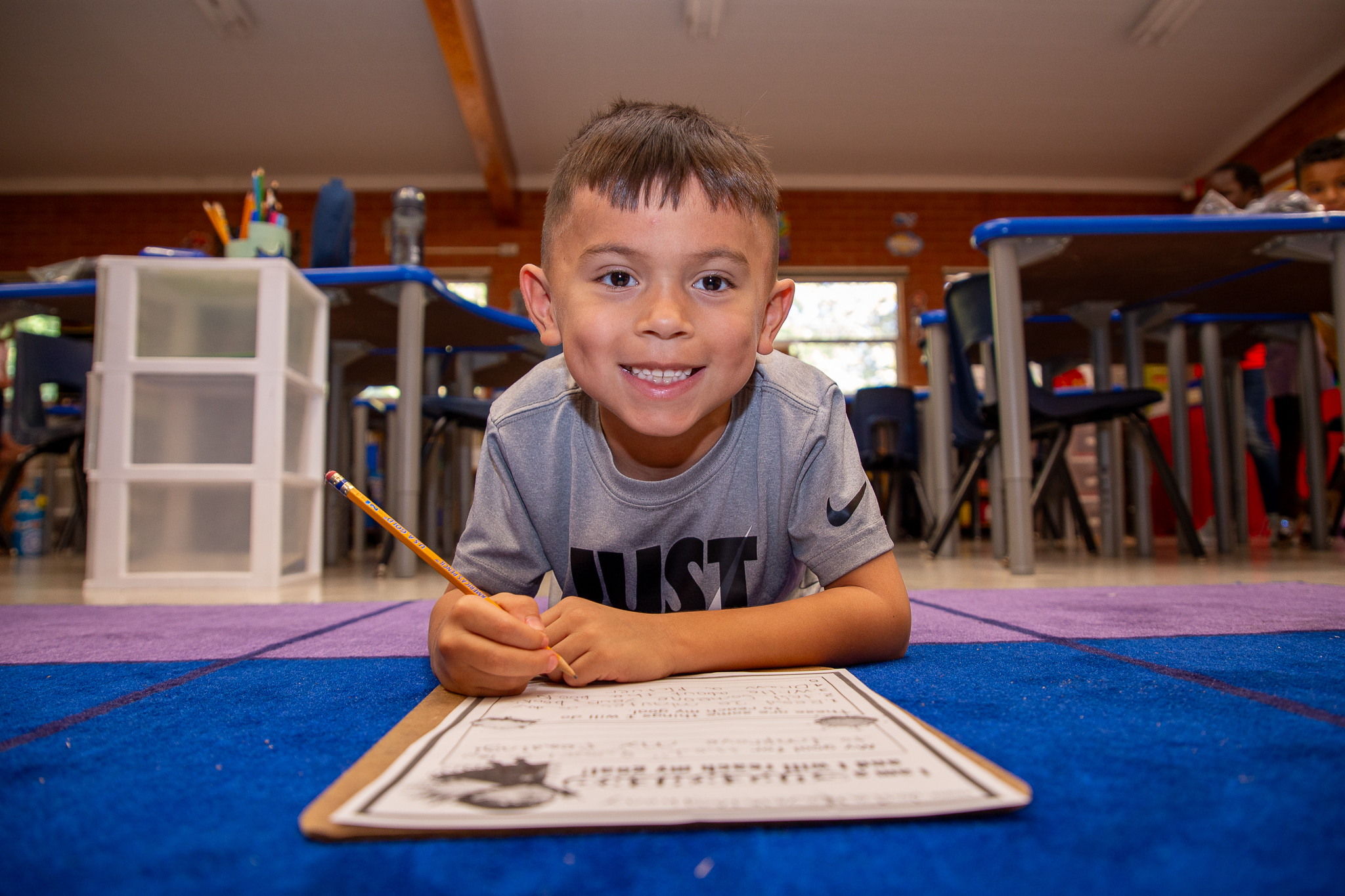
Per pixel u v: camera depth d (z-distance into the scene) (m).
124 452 1.85
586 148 0.68
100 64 5.27
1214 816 0.35
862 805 0.33
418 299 2.15
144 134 6.01
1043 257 1.89
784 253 6.61
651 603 0.83
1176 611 1.11
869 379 6.55
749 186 0.67
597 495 0.77
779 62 5.32
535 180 6.61
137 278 1.87
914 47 5.19
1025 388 1.89
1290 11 4.89
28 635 1.04
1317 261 1.93
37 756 0.47
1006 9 4.86
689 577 0.81
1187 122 6.01
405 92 5.57
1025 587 1.57
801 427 0.77
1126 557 2.62
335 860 0.32
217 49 5.15
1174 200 6.79
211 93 5.57
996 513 2.88
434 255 6.57
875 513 0.78
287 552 1.97
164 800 0.39
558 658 0.56
